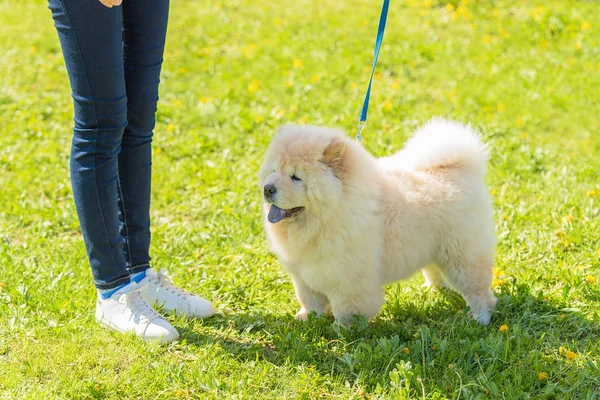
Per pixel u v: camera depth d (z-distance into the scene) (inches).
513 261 155.2
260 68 250.7
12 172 187.5
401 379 132.3
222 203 174.9
